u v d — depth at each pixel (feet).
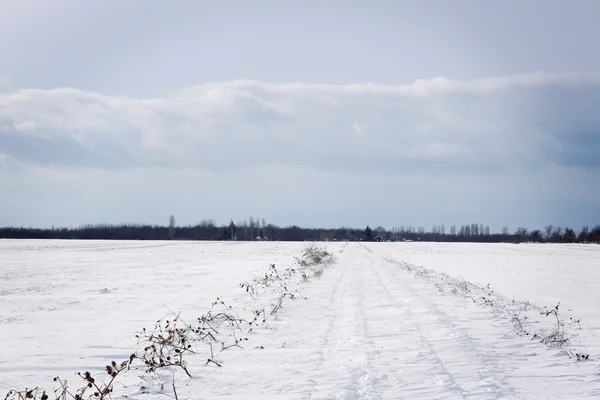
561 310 46.21
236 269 99.40
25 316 45.03
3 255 149.59
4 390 22.45
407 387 21.57
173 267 107.04
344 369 24.43
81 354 29.63
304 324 36.91
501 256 159.12
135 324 40.24
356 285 62.39
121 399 20.48
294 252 178.29
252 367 25.36
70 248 206.80
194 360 27.17
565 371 24.41
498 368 24.75
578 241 366.84
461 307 44.09
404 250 205.16
